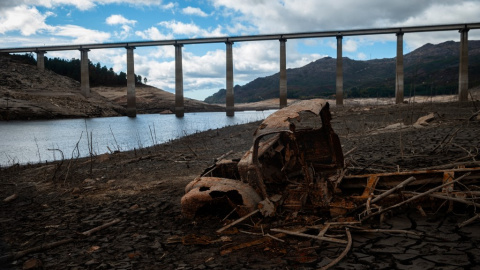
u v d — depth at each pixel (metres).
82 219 7.36
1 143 28.34
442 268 3.98
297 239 5.16
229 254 4.85
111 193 9.79
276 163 7.04
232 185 6.22
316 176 6.90
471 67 176.62
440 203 5.89
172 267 4.61
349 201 6.14
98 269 4.74
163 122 59.47
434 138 15.08
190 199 6.29
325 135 7.92
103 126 49.78
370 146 14.41
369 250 4.60
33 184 11.80
